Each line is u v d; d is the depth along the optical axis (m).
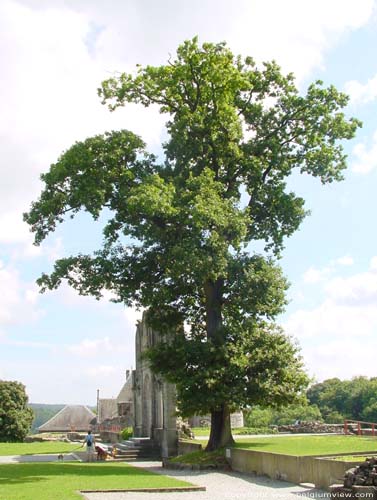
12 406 80.38
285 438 39.22
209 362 33.22
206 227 32.34
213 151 37.59
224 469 31.86
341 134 38.69
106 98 37.72
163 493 21.94
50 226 36.06
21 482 24.39
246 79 37.44
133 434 54.16
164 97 37.94
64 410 115.44
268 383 33.00
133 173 36.06
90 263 35.28
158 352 34.62
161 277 36.72
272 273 34.31
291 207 38.12
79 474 28.17
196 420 69.25
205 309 38.53
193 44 36.44
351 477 18.55
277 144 37.97
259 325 35.22
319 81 38.47
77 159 34.81
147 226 34.28
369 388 107.62
